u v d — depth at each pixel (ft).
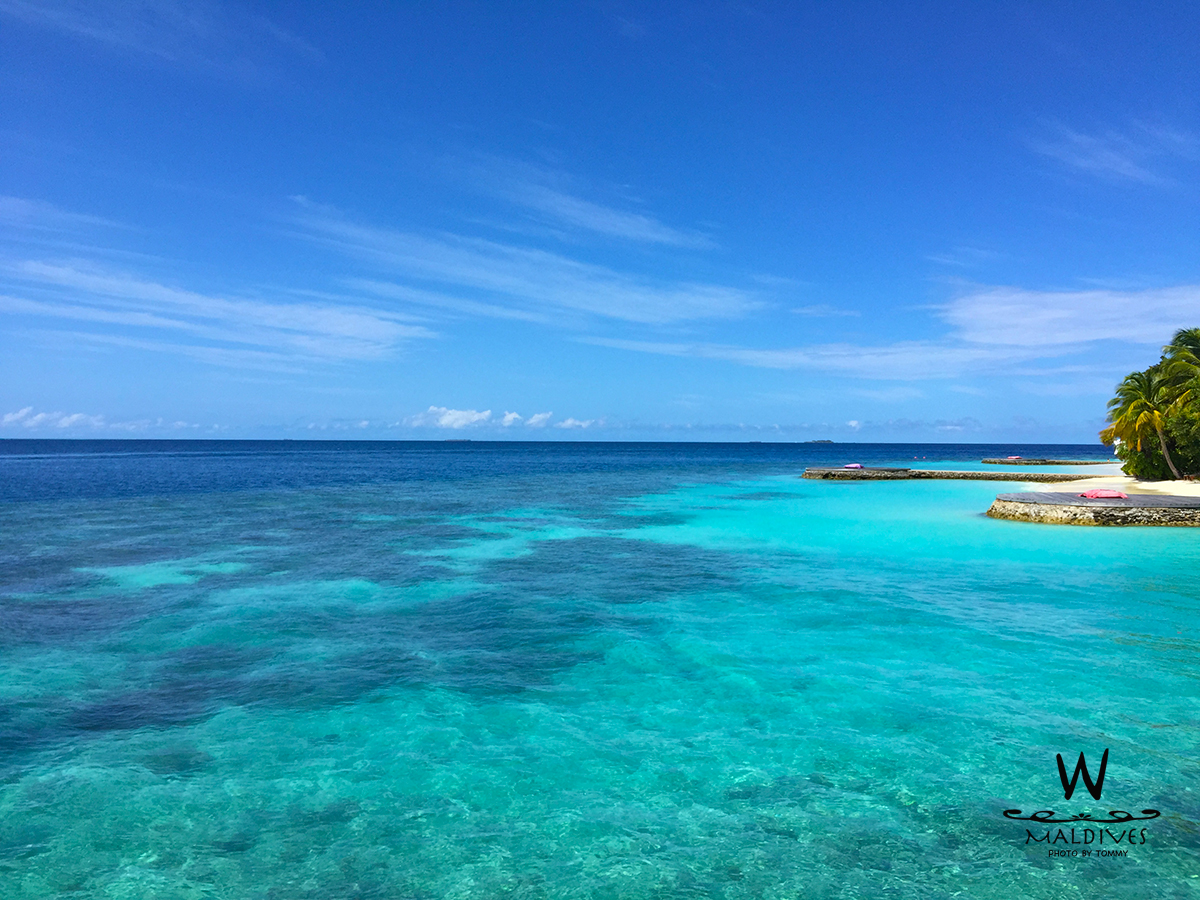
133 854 22.91
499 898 20.86
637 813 25.72
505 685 38.63
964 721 33.50
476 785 27.68
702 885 21.50
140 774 28.35
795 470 294.66
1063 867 22.33
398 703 36.04
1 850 23.04
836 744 31.19
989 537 91.86
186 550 81.82
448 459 438.40
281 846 23.50
